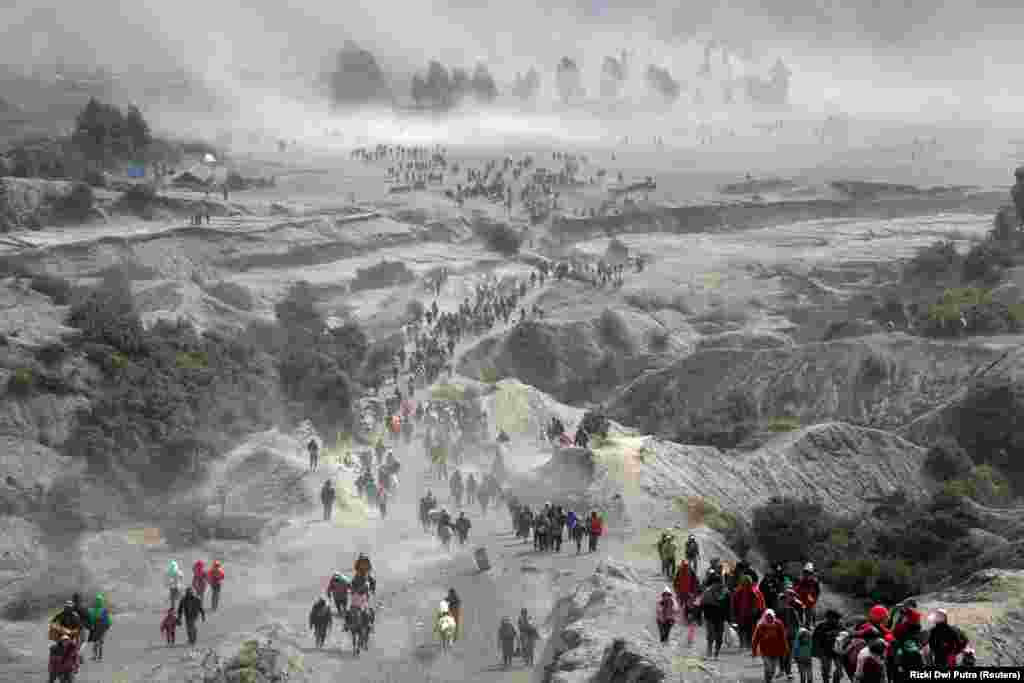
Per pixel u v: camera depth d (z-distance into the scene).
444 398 102.31
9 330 79.94
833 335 142.38
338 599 48.16
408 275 170.25
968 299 132.25
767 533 72.94
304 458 77.75
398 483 76.81
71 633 39.75
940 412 105.88
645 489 72.25
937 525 74.00
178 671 39.91
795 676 30.69
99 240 143.25
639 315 156.00
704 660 32.41
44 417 73.50
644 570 51.50
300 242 166.62
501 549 61.22
